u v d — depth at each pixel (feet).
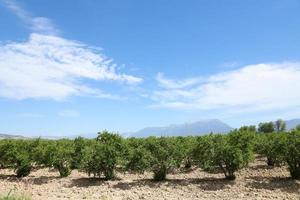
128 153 73.15
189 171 81.71
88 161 73.31
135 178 75.00
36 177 78.48
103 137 76.89
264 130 210.59
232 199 54.13
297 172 64.90
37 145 91.50
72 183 69.92
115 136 76.59
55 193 61.41
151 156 69.82
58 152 78.07
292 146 64.44
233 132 71.46
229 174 67.77
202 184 64.85
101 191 62.39
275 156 67.82
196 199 55.01
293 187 59.41
